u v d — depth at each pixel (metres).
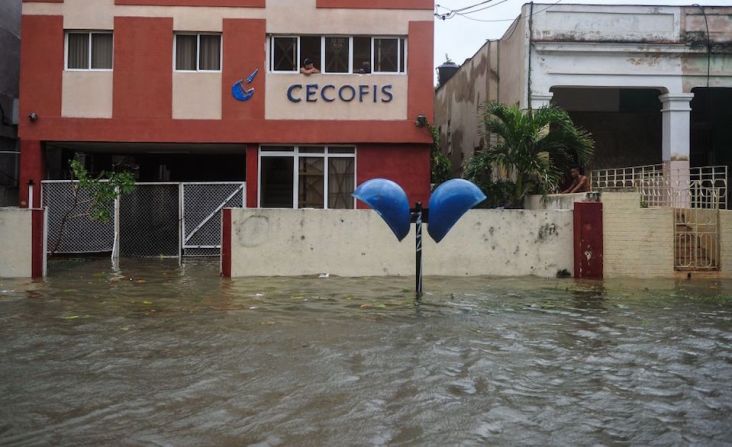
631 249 12.61
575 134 15.50
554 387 5.41
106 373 5.71
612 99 20.95
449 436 4.35
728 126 21.12
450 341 6.94
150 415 4.69
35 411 4.77
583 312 8.75
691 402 5.05
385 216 9.98
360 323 7.87
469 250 12.49
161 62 18.03
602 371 5.88
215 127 18.16
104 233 16.52
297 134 18.22
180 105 18.11
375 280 11.88
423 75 18.27
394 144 18.42
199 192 16.52
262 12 18.14
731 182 20.59
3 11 19.14
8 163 19.42
